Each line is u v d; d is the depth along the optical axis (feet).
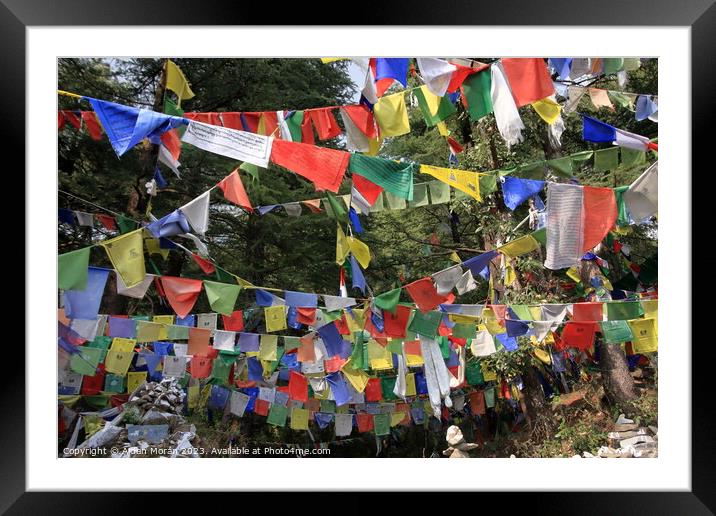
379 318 17.42
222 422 31.19
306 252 43.70
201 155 37.06
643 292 27.94
